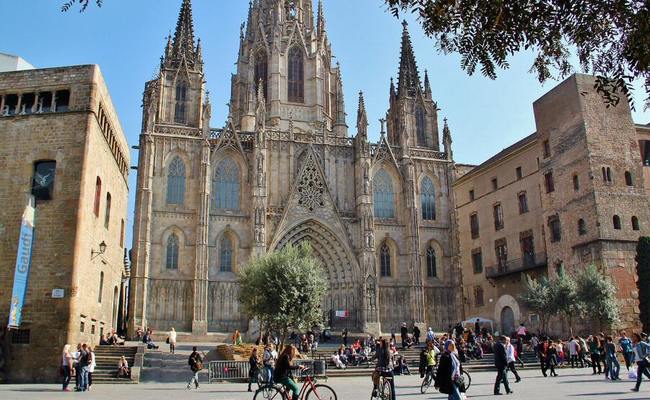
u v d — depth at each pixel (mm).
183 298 72625
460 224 90438
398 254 82312
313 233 79812
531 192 73938
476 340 59688
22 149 44531
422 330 78125
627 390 28234
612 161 63812
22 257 40531
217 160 79125
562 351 51125
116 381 40969
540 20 10641
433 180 87500
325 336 72438
